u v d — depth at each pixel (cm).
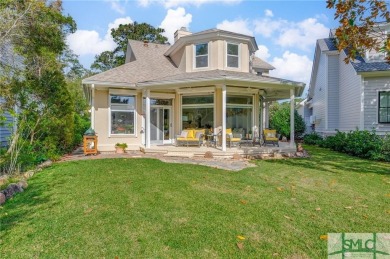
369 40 779
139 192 587
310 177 759
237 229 400
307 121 2684
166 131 1531
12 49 952
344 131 1664
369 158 1146
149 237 373
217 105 1395
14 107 962
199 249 342
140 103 1463
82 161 1018
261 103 1631
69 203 515
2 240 367
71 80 2086
